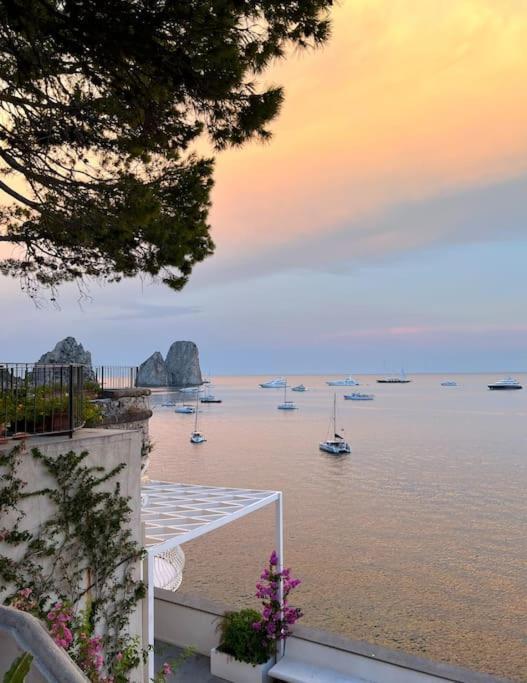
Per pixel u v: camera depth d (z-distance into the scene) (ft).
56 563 17.53
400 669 24.40
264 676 26.27
